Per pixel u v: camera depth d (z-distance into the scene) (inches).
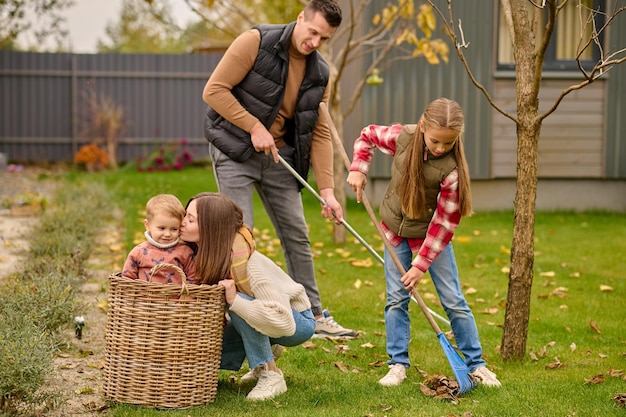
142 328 140.6
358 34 422.9
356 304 228.5
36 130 647.8
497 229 364.2
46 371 138.9
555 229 369.7
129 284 140.4
